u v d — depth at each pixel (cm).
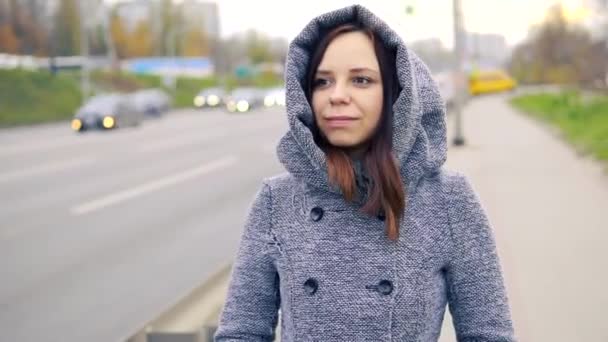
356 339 170
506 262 650
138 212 1080
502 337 176
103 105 3189
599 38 4972
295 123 177
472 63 5897
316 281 173
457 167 1364
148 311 582
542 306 523
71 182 1441
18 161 1877
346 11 185
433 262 175
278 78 10481
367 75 182
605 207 910
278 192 187
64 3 6134
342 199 179
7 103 4162
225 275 474
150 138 2609
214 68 9738
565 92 4034
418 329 173
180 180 1439
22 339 529
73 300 626
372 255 173
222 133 2781
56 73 5031
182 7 8400
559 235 753
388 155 177
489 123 2669
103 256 792
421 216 178
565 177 1211
